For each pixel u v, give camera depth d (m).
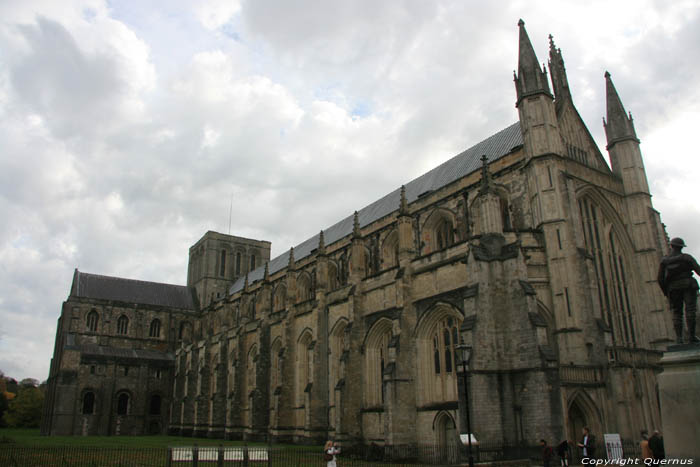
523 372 45.22
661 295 60.41
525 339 45.84
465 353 36.28
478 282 48.66
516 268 48.06
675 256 23.00
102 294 138.38
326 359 75.69
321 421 72.94
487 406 45.34
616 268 61.34
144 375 126.12
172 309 142.75
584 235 58.88
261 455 52.78
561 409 42.88
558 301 51.81
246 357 100.75
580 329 50.47
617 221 63.06
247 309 105.62
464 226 65.94
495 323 48.03
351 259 70.31
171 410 127.88
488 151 72.00
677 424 21.25
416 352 57.22
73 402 115.19
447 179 76.12
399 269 60.62
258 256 161.38
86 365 119.62
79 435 114.12
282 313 89.50
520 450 43.91
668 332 59.28
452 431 52.28
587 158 65.25
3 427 156.38
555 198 54.75
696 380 21.05
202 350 117.00
